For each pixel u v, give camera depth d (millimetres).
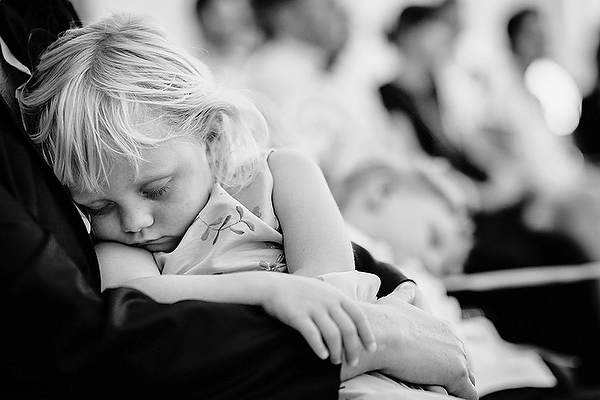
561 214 3184
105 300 773
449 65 3182
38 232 776
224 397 764
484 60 3219
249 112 1182
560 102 3283
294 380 789
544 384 2674
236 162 1118
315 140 3047
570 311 3131
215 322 782
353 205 3045
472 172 3146
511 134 3205
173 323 767
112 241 1035
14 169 850
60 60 1055
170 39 1150
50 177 886
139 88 1016
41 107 1028
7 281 731
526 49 3254
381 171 3078
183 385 752
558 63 3316
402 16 3150
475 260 3109
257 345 782
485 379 2594
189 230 1041
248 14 3053
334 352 795
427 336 906
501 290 3113
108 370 736
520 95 3240
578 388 2896
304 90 3066
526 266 3133
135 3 2998
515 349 2900
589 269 3158
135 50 1070
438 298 2676
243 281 842
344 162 3068
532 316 3121
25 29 1120
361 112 3107
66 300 744
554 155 3230
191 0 3045
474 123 3184
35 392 742
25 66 1111
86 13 2953
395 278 1097
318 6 3078
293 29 3072
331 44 3098
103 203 999
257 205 1083
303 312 798
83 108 987
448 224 3090
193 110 1059
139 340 749
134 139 970
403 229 3055
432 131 3137
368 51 3137
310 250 1017
